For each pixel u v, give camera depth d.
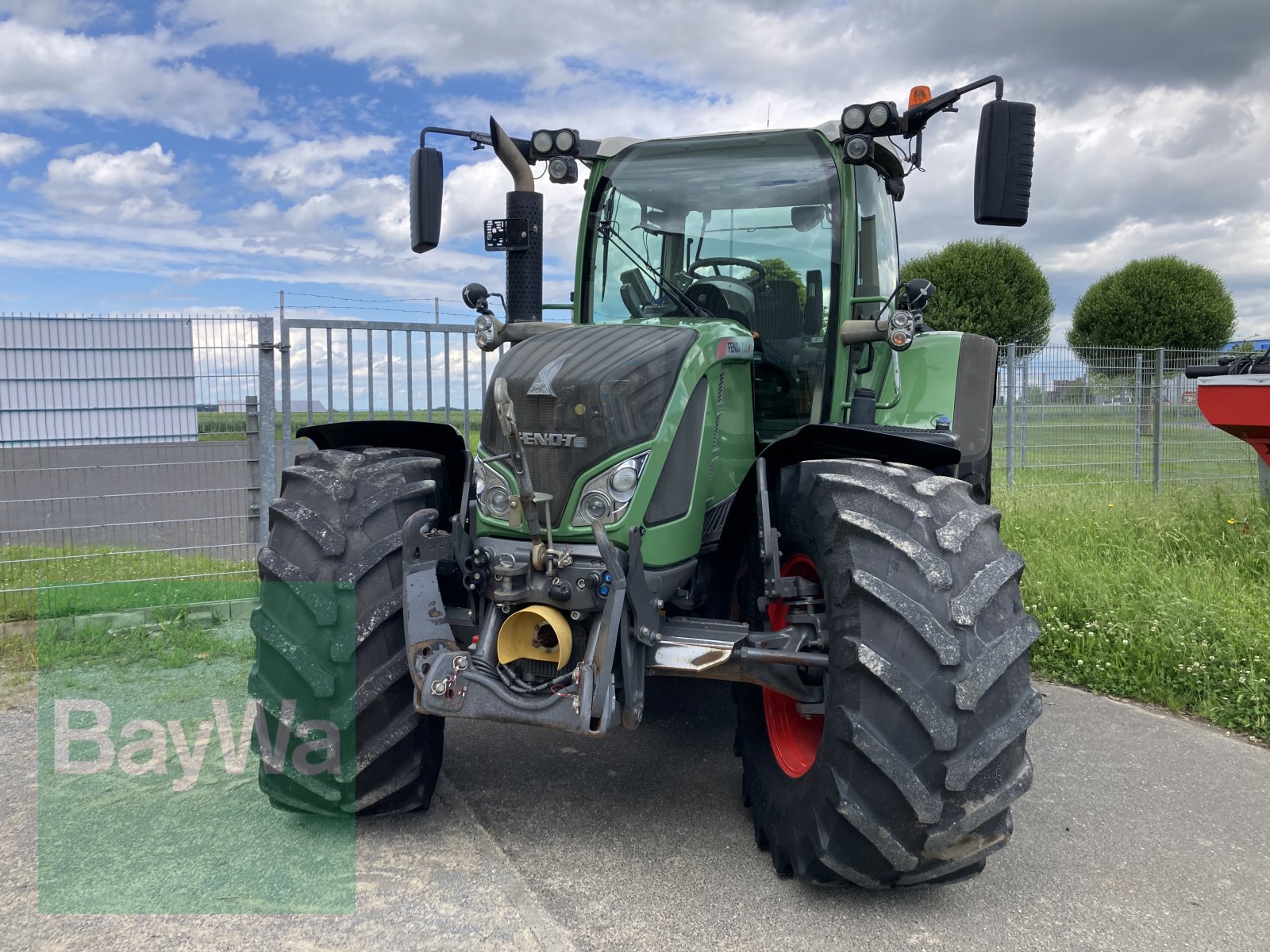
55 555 5.61
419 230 3.52
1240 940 2.34
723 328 3.00
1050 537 6.38
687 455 2.75
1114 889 2.57
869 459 2.76
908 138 3.48
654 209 3.69
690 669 2.55
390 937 2.23
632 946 2.23
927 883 2.40
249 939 2.21
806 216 3.50
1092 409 10.95
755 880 2.56
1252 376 6.68
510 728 3.64
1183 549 6.02
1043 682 4.38
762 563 2.75
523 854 2.68
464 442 3.04
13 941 2.18
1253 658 4.03
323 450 3.16
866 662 2.22
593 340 2.81
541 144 3.73
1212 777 3.32
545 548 2.53
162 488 5.92
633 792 3.10
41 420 5.70
